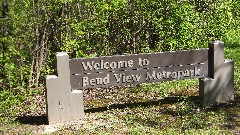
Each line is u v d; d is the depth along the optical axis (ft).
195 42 29.43
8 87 27.07
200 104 22.61
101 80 21.04
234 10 42.06
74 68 20.63
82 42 27.37
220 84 22.43
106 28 27.78
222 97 22.59
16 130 20.16
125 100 24.16
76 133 19.12
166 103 23.16
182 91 25.30
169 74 21.91
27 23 27.50
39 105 24.86
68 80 20.51
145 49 28.43
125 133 18.90
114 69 21.16
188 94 24.61
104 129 19.51
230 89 22.68
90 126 19.89
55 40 28.27
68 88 20.56
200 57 22.21
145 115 21.24
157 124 19.88
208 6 32.65
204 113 20.98
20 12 27.53
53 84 20.33
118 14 27.71
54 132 19.44
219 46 22.12
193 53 22.11
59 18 27.66
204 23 31.76
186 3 28.68
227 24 35.06
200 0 32.32
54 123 20.58
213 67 22.21
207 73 22.41
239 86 25.91
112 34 28.43
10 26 27.55
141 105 23.02
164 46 28.68
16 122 21.45
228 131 18.75
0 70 26.86
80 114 20.92
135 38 28.84
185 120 20.25
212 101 22.41
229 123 19.76
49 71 28.14
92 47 28.30
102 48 28.45
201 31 30.86
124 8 27.58
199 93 22.82
